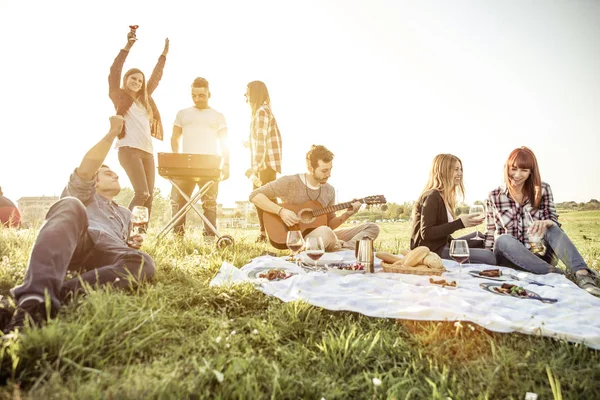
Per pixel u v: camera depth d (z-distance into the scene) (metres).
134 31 4.62
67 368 1.45
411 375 1.66
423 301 2.23
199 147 5.31
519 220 3.86
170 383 1.33
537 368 1.67
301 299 2.23
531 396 1.44
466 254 2.83
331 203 4.66
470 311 2.07
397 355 1.83
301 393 1.46
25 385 1.35
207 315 2.11
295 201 4.46
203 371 1.42
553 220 3.83
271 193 4.41
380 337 1.91
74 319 1.73
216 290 2.44
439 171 3.81
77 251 2.34
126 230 2.92
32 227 3.99
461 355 1.83
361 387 1.55
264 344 1.88
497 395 1.53
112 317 1.74
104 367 1.49
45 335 1.49
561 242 3.32
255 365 1.56
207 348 1.72
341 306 2.16
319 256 2.94
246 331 2.01
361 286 2.56
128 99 4.55
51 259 1.78
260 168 5.15
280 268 3.05
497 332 2.01
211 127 5.40
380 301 2.23
